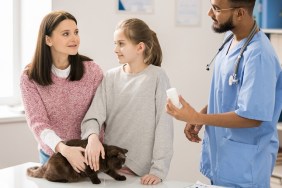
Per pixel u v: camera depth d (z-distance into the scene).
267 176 1.72
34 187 1.54
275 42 2.74
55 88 1.83
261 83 1.56
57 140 1.66
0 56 3.04
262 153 1.69
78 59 1.88
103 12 2.84
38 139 1.79
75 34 1.82
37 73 1.79
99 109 1.80
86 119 1.79
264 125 1.67
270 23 2.76
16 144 2.73
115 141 1.79
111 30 2.88
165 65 3.04
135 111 1.74
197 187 1.55
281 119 2.86
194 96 3.14
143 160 1.74
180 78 3.09
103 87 1.84
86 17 2.80
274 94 1.60
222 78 1.75
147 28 1.77
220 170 1.74
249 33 1.68
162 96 1.73
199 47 3.10
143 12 2.93
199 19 3.07
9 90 3.07
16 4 2.97
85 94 1.87
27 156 2.78
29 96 1.79
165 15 2.99
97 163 1.56
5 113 2.79
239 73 1.66
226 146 1.72
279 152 2.77
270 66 1.59
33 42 2.90
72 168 1.60
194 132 1.94
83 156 1.58
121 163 1.59
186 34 3.06
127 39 1.71
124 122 1.77
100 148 1.58
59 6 2.72
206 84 3.15
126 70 1.82
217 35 3.13
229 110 1.72
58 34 1.77
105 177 1.68
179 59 3.07
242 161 1.68
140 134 1.74
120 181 1.63
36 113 1.78
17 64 3.04
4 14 3.01
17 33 3.01
